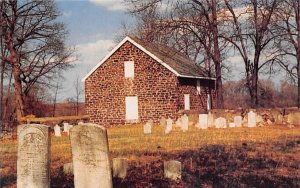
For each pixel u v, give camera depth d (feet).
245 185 52.39
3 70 167.43
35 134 47.65
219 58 146.10
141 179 54.08
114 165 54.80
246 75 153.38
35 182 47.88
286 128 112.27
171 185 51.78
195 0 141.69
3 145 101.81
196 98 155.53
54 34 174.81
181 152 73.26
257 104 152.66
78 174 47.14
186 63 164.96
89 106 147.84
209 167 60.95
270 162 64.44
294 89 185.16
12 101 182.91
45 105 196.54
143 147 80.28
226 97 204.44
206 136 95.81
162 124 127.65
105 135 46.26
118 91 145.18
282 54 151.53
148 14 151.64
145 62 142.92
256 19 148.77
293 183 53.16
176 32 140.56
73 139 47.09
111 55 145.79
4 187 54.39
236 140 87.97
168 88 141.08
